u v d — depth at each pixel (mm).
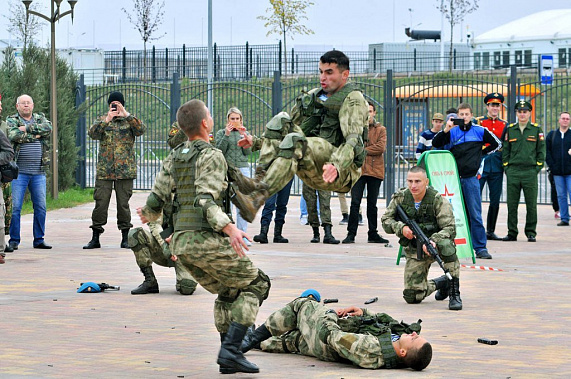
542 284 10703
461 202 12758
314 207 15086
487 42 53094
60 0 21641
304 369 6191
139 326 7832
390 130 22172
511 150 15852
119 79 41844
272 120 6422
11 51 22297
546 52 50562
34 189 13867
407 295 9133
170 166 6074
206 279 6145
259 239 15016
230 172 5973
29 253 13391
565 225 18469
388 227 9133
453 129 13367
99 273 11328
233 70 41125
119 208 14062
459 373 6066
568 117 18297
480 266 12305
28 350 6805
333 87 6504
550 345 7074
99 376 5965
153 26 47750
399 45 55875
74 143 24453
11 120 13758
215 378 5941
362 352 6172
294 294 9516
